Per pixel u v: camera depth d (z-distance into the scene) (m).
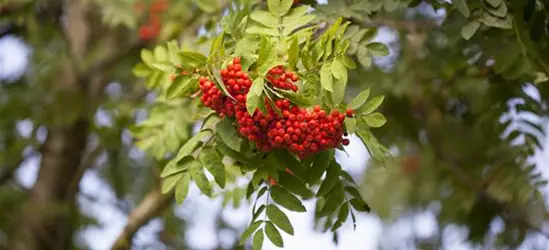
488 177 2.00
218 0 1.67
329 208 1.47
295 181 1.44
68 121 2.41
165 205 1.96
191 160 1.42
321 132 1.38
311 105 1.39
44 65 2.62
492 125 1.84
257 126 1.38
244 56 1.38
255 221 1.43
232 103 1.38
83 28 2.79
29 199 2.62
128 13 2.07
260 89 1.35
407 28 1.78
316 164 1.43
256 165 1.43
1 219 2.60
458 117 2.04
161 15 2.11
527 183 1.85
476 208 2.04
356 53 1.51
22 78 2.71
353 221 1.48
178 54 1.39
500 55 1.59
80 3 2.67
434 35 1.84
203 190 1.41
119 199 2.54
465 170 2.10
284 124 1.38
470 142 2.12
